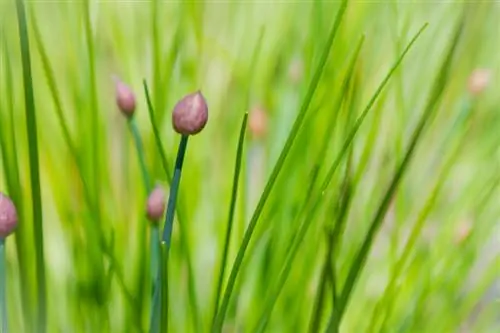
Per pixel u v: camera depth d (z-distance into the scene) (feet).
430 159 2.37
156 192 1.77
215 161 2.35
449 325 2.08
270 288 1.98
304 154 2.05
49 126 2.20
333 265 1.81
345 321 2.17
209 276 2.23
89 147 2.02
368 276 2.21
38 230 1.72
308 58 2.15
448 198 2.34
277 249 1.99
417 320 2.03
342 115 2.03
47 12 2.48
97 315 1.93
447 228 2.20
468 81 2.18
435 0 2.77
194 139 2.24
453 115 2.41
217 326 1.72
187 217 2.08
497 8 2.55
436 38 2.59
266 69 2.41
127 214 2.13
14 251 2.04
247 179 2.18
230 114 2.37
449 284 2.10
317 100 2.08
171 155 2.11
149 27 2.56
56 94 1.84
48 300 2.05
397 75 2.17
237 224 2.19
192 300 1.93
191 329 2.03
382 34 2.49
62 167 2.17
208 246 2.28
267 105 2.30
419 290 2.12
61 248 2.30
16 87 2.27
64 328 2.06
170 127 2.23
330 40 1.72
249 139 2.22
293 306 1.98
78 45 2.17
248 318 2.01
